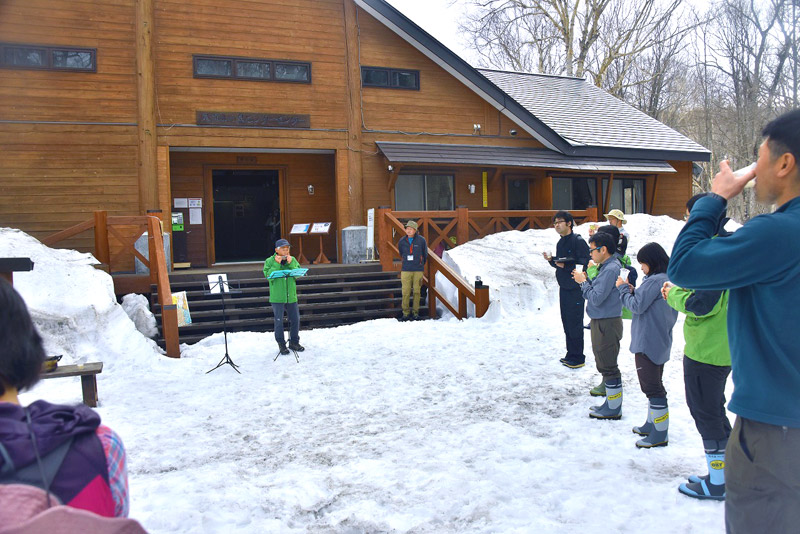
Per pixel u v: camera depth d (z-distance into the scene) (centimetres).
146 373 724
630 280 579
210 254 1338
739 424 188
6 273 603
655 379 435
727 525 195
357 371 719
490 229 1480
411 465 427
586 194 1662
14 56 1124
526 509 347
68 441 117
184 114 1227
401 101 1411
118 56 1180
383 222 1193
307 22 1319
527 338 873
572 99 1934
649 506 345
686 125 3341
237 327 988
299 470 429
